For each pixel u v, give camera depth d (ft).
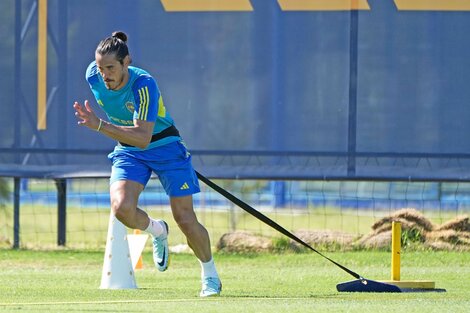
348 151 155.02
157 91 85.30
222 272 125.39
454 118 154.92
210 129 156.35
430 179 154.51
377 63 155.02
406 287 98.94
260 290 100.73
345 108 154.92
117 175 86.94
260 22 155.74
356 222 219.61
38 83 158.92
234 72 156.15
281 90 155.53
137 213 87.51
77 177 158.20
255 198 229.86
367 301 84.89
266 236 155.74
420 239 149.89
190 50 156.76
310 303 82.07
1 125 159.33
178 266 135.54
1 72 159.43
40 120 158.71
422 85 154.81
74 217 250.37
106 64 83.35
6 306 78.74
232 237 154.40
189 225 88.74
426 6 154.61
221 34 156.15
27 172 158.81
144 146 84.12
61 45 158.51
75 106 82.33
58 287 102.37
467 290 101.09
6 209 189.78
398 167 154.81
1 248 157.38
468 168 154.40
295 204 254.06
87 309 75.92
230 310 75.15
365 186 269.44
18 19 159.02
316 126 155.12
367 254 144.15
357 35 154.92
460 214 191.42
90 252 152.66
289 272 125.08
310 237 152.76
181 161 87.97
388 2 154.71
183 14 156.76
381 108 155.02
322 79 155.33
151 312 73.51
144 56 157.48
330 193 268.21
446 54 154.71
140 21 157.38
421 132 154.92
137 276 119.44
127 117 86.89
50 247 158.92
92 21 158.10
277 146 155.74
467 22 154.51
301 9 155.33
